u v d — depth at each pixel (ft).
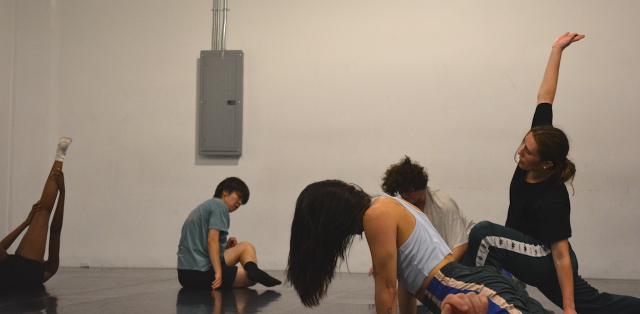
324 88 24.32
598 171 22.97
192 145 24.90
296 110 24.41
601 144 23.00
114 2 25.48
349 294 15.78
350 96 24.20
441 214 12.19
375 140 23.99
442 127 23.70
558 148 8.78
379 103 24.04
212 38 24.90
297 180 24.27
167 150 24.99
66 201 25.29
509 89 23.45
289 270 6.93
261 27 24.72
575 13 23.26
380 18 24.18
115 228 25.03
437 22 23.90
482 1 23.71
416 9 24.03
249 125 24.61
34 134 25.34
